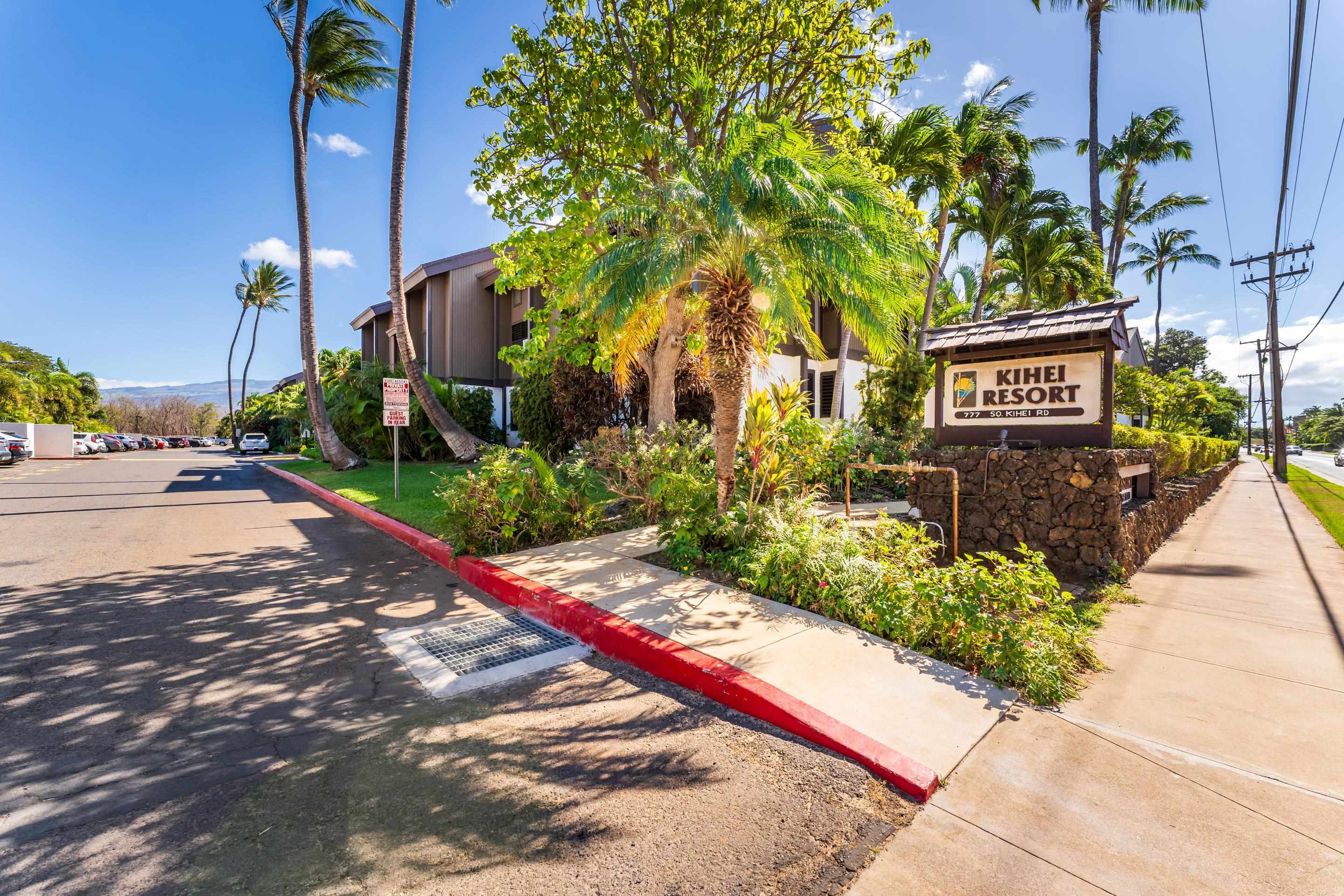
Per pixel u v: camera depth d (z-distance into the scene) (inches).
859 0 378.3
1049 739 122.5
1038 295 936.9
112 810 102.0
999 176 743.7
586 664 167.9
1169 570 269.4
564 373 530.9
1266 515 461.1
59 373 1993.1
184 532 353.7
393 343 1050.7
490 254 863.1
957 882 85.4
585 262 372.2
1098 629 189.2
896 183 568.1
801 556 203.9
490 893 83.3
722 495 257.0
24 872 87.0
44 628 191.6
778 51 389.7
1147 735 124.2
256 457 1412.4
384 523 359.9
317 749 122.7
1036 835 95.1
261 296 2119.8
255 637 185.5
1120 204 1128.2
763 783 110.7
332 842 94.4
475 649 178.1
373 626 197.0
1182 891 82.6
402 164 567.8
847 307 263.7
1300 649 171.2
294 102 650.2
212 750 122.0
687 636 169.5
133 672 159.2
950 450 294.5
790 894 83.5
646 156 375.9
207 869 88.1
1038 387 273.1
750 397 288.7
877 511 350.9
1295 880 84.2
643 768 116.0
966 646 154.9
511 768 116.0
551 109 375.2
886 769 110.8
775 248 262.7
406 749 123.3
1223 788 106.1
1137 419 832.9
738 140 259.0
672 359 417.7
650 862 89.7
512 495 270.1
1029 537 263.6
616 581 224.1
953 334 301.7
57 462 1097.4
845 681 143.6
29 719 133.5
